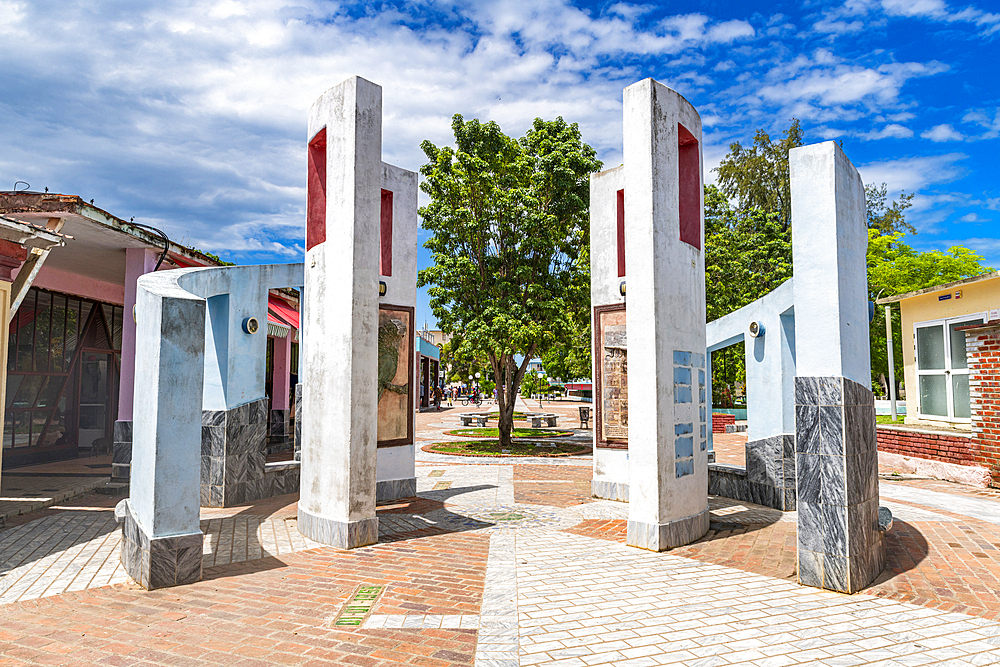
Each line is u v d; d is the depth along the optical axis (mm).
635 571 6188
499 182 17984
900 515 8578
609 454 10461
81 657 4082
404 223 11086
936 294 15414
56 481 11023
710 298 25688
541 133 18891
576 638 4457
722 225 28078
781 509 9289
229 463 9555
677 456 7527
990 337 10906
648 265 7434
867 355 6523
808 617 4879
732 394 31328
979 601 5242
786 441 9273
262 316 10289
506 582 5785
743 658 4129
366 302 7461
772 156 34031
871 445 6184
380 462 10250
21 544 7031
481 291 17453
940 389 15336
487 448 18141
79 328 14375
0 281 7684
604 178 10938
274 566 6281
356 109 7520
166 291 5949
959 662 4078
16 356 12711
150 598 5246
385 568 6238
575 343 19109
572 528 8227
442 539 7543
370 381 7418
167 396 5656
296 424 11258
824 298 5715
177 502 5668
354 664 4016
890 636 4500
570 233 18812
